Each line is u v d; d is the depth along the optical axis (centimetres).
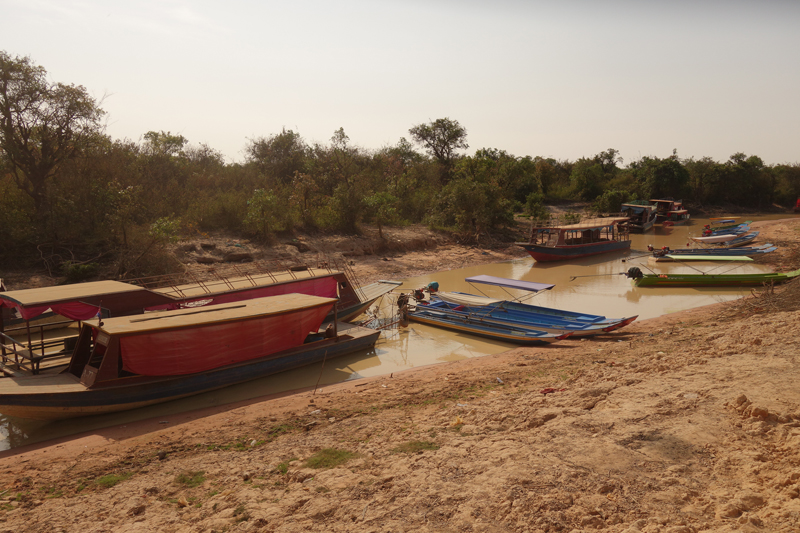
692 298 1962
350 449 725
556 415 757
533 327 1498
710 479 523
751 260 2592
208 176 3150
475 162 4194
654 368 954
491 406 861
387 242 2933
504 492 534
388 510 532
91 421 973
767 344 982
